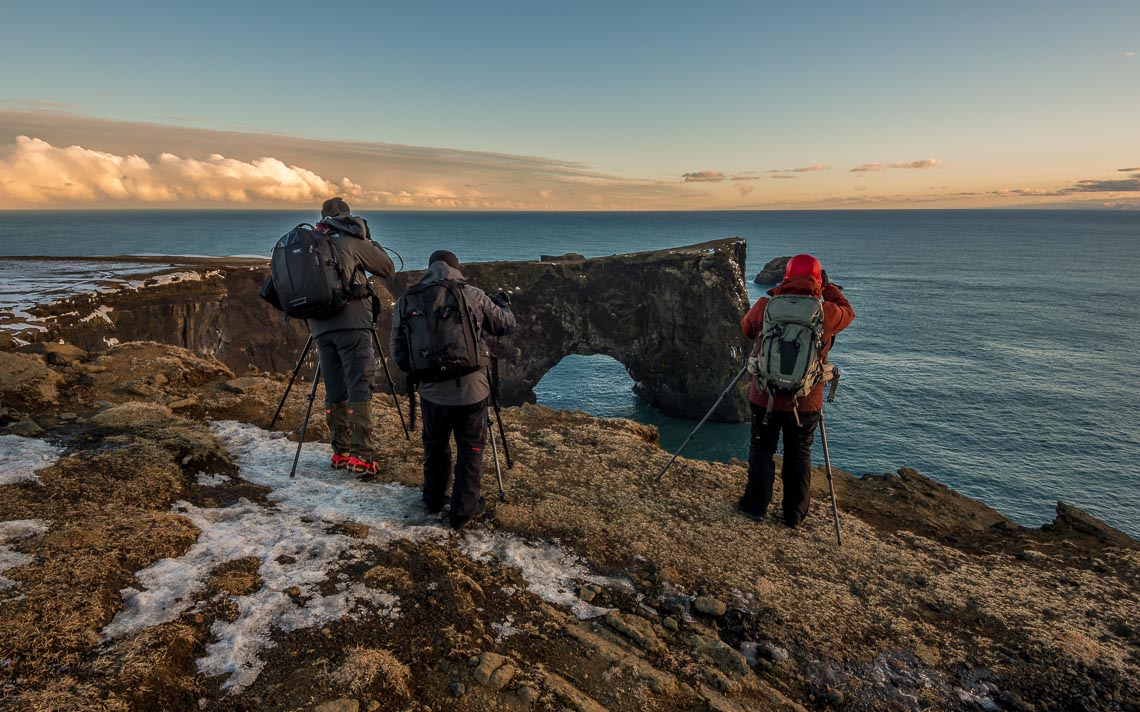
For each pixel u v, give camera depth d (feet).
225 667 8.70
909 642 11.70
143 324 93.81
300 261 14.62
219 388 23.57
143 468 14.61
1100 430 179.32
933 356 272.92
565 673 9.69
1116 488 142.82
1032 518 130.41
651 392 217.36
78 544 10.95
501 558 13.14
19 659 7.95
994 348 290.76
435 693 8.75
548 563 13.24
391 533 13.38
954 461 157.28
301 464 17.08
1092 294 499.10
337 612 10.25
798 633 11.72
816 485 20.53
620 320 213.05
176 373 23.98
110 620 9.27
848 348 289.12
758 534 15.75
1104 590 14.06
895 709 10.00
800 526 16.46
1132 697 10.40
